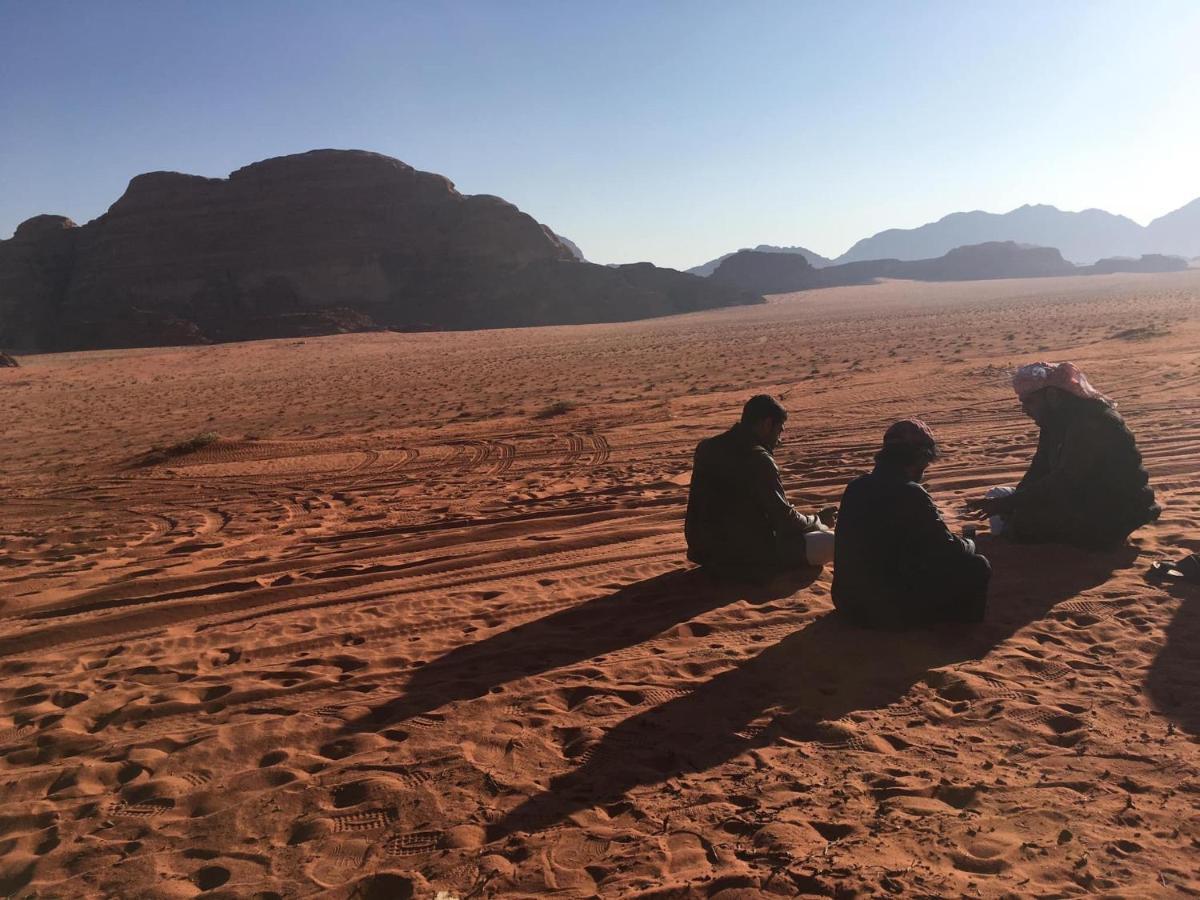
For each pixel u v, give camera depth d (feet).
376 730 14.30
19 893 10.32
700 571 21.95
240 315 372.58
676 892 9.48
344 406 82.02
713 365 97.71
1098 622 16.75
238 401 95.04
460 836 10.95
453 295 394.11
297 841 11.16
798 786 11.66
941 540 16.85
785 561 20.79
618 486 34.86
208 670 17.60
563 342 198.18
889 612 16.90
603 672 15.94
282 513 35.09
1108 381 52.34
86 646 19.62
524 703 14.85
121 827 11.68
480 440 51.88
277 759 13.46
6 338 353.92
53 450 63.57
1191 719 12.78
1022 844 10.01
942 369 69.62
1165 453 32.14
